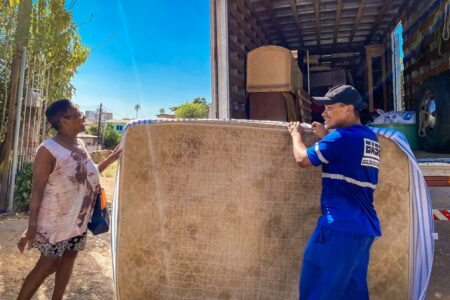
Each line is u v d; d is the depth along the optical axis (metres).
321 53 9.26
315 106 7.12
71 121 2.62
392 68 7.51
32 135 6.73
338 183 2.12
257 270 2.67
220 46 4.55
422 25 5.43
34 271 2.54
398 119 4.59
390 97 7.78
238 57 5.40
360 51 9.12
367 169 2.13
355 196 2.10
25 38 6.28
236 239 2.67
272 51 5.30
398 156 2.63
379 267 2.65
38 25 6.53
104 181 10.05
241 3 5.53
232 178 2.67
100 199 2.82
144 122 2.69
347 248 2.04
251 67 5.39
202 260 2.68
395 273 2.64
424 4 5.32
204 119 2.68
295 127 2.55
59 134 2.63
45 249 2.50
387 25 7.59
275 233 2.66
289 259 2.65
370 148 2.15
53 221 2.50
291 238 2.65
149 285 2.71
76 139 2.73
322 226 2.10
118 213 2.70
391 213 2.63
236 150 2.66
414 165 2.54
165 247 2.70
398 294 2.65
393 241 2.63
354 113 2.31
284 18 7.01
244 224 2.66
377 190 2.64
